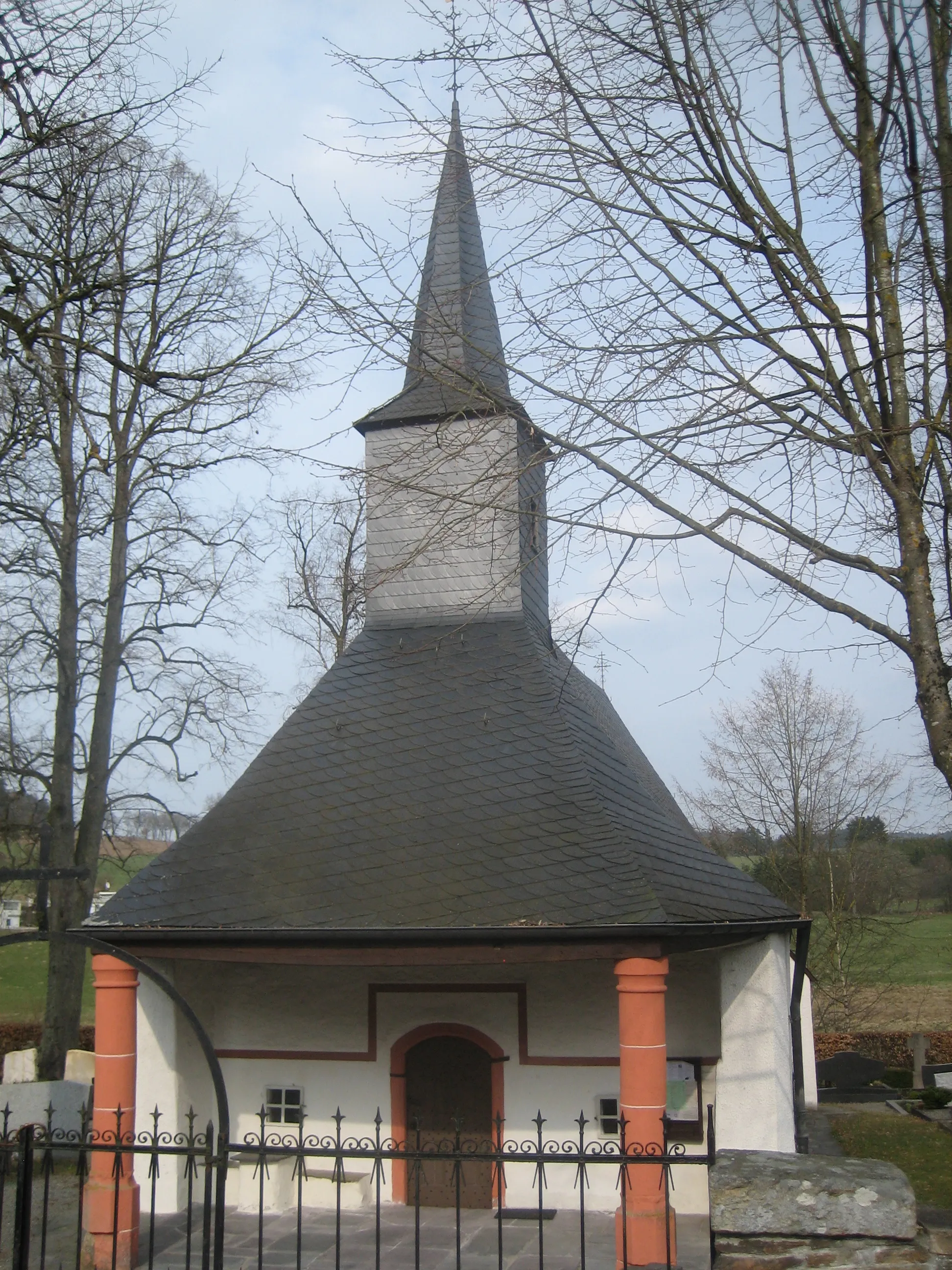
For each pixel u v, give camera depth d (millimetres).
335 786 12867
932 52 7398
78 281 9008
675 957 13078
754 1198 6633
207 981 13430
